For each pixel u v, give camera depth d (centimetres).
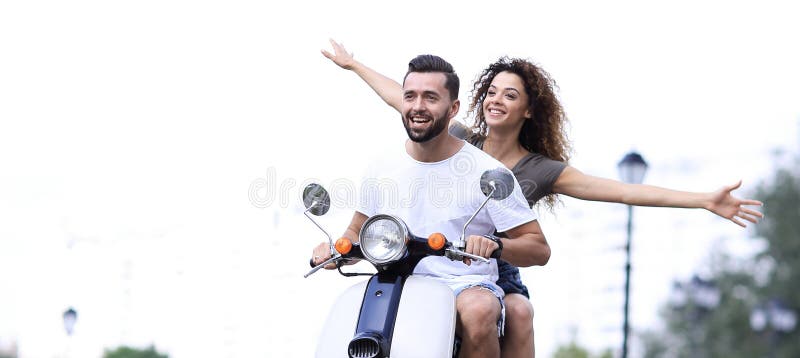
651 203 921
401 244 741
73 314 3791
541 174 974
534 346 866
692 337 5288
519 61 1021
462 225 816
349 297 770
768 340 5284
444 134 812
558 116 1023
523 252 808
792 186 5584
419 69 803
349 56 1122
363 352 726
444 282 805
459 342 777
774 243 5512
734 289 5434
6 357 4131
